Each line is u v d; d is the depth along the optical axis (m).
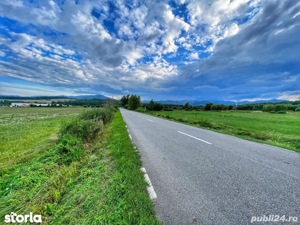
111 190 3.11
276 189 3.24
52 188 3.26
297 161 4.93
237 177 3.81
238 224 2.29
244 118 34.38
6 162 5.47
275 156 5.46
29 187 3.31
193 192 3.15
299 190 3.20
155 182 3.59
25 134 11.12
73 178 3.86
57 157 4.75
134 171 4.00
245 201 2.83
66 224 2.37
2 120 24.38
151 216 2.45
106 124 14.62
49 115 35.78
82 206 2.75
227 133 10.48
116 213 2.47
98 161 4.98
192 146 6.89
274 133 11.88
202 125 15.56
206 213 2.53
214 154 5.72
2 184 3.54
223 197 2.97
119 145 6.65
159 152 6.02
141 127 13.14
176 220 2.39
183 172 4.14
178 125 14.84
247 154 5.70
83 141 6.98
